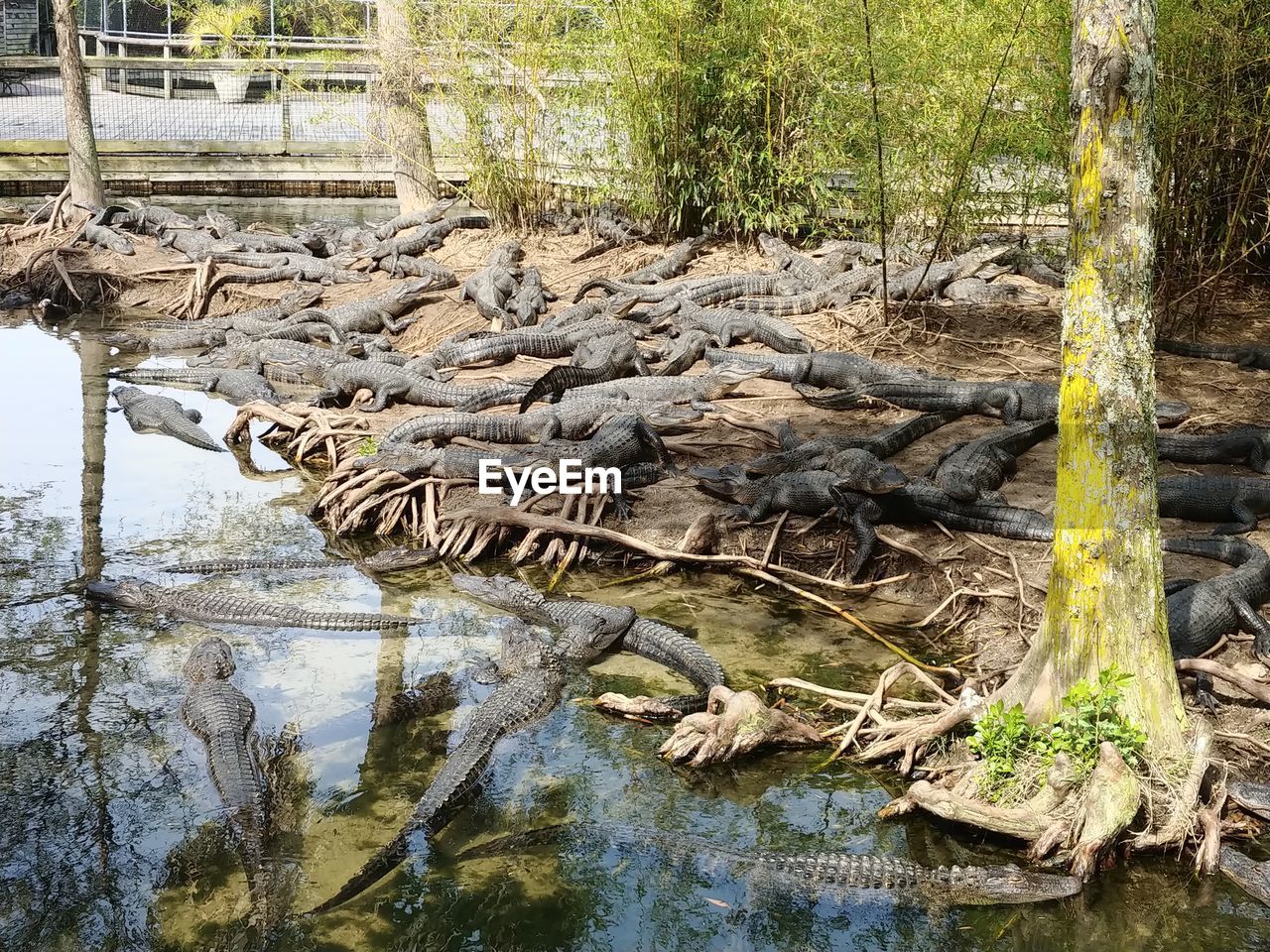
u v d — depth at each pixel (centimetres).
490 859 573
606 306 1408
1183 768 567
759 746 660
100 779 629
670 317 1410
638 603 857
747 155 1545
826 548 893
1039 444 1014
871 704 666
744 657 770
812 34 1360
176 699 715
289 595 873
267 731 684
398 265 1677
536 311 1455
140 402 1266
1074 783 559
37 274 1798
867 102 1281
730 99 1501
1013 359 1209
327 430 1130
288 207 2350
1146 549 567
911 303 1360
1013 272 1563
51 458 1138
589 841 581
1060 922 526
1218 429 991
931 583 839
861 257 1533
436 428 1085
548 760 661
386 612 852
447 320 1508
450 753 662
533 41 1628
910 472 954
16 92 2856
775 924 528
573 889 553
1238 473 912
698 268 1585
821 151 1416
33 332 1633
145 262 1852
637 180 1641
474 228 1858
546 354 1335
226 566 905
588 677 755
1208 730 572
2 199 2159
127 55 2803
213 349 1506
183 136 2453
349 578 906
